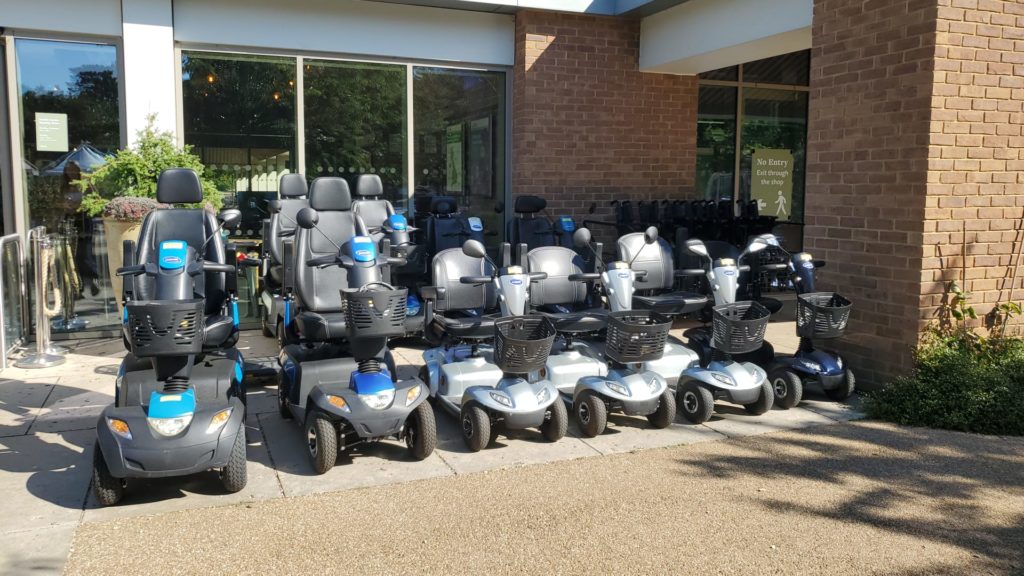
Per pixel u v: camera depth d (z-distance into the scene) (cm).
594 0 858
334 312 523
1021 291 593
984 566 324
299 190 747
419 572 315
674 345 592
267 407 547
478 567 319
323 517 367
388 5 820
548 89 870
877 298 584
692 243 558
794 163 1072
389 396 424
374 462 443
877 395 546
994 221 573
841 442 480
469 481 414
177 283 432
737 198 1040
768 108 1047
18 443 465
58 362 652
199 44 758
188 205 686
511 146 899
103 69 731
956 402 511
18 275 696
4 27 691
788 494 397
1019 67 569
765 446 472
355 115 829
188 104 764
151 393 402
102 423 373
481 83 883
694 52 813
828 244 626
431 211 793
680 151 941
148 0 723
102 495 373
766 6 712
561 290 622
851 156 602
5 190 711
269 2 774
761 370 527
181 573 313
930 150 541
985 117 561
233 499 389
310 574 313
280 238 698
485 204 901
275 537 346
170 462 367
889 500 390
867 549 338
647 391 481
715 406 559
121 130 739
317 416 423
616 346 479
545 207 847
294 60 797
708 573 316
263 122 793
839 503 386
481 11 859
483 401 452
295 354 498
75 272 737
